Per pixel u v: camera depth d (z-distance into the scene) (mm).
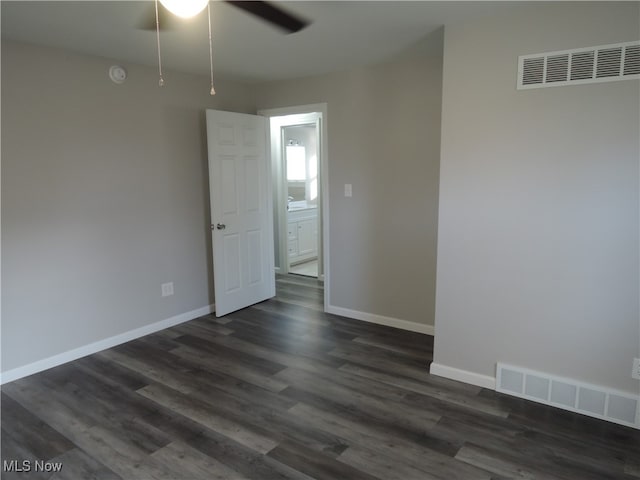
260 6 2395
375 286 4137
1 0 2299
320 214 5734
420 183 3736
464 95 2721
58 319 3299
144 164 3773
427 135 3643
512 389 2807
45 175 3141
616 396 2477
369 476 2092
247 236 4594
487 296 2824
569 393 2615
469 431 2441
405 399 2789
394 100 3764
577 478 2066
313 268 6605
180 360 3400
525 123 2561
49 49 3104
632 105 2281
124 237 3682
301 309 4621
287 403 2762
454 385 2959
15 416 2627
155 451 2293
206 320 4297
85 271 3436
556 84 2447
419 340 3758
